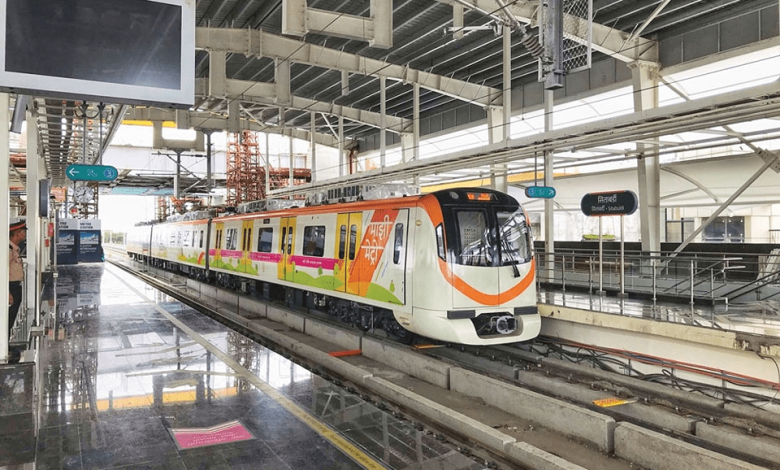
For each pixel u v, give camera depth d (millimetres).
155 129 32844
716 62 16578
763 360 8344
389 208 11031
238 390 6961
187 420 5898
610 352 10500
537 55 8453
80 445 5211
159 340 9844
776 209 21391
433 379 9180
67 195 38344
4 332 6926
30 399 6281
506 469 5730
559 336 11789
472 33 19031
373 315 12180
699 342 9078
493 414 7715
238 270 19031
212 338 10031
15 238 9172
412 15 17781
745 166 16375
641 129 12430
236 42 18312
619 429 6215
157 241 32844
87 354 8789
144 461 4887
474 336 9633
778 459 6195
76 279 21344
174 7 5098
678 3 16047
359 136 37250
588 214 12406
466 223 9953
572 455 6305
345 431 5656
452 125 28516
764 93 9961
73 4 4758
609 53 17219
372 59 21062
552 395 8766
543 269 16922
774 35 15461
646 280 14945
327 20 13703
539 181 24109
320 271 13508
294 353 11852
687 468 5453
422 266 9938
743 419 7203
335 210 13031
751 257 14562
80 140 15758
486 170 24422
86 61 4793
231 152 39062
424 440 5465
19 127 9727
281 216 15930
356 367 9555
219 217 21828
